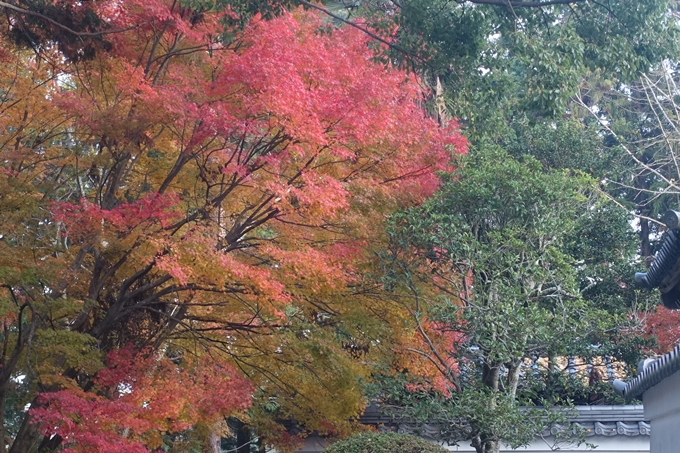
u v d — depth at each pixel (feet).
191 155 35.14
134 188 41.11
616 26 35.17
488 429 36.96
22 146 36.32
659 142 74.13
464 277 38.81
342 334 42.73
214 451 55.11
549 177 40.63
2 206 31.76
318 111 32.35
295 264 32.50
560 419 37.70
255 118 31.96
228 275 31.83
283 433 46.39
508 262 37.29
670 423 26.99
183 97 32.63
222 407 34.45
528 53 33.65
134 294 36.22
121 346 37.88
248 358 43.16
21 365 35.58
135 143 33.78
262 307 36.42
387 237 39.01
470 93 37.06
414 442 34.50
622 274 50.01
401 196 38.40
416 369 43.01
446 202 39.63
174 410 33.24
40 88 35.22
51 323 34.17
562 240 41.96
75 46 33.32
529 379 43.55
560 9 38.17
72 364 31.42
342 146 35.14
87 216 31.12
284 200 32.37
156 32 35.29
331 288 36.37
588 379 53.83
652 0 34.04
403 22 35.32
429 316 38.45
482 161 43.42
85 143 34.68
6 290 33.06
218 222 36.14
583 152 57.77
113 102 36.40
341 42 37.73
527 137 58.49
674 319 47.96
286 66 30.96
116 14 33.63
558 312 38.42
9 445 46.24
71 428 28.04
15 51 35.12
